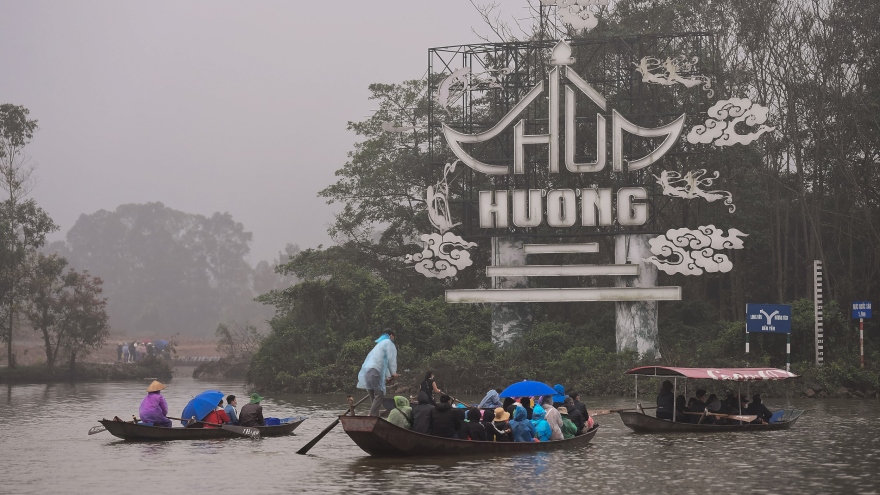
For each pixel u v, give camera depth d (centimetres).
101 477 3066
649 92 7606
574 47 8325
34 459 3519
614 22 8638
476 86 7250
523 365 7019
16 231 10744
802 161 8069
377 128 9088
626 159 7025
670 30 8288
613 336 7650
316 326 8069
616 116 6788
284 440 4109
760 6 7531
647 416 4231
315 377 7500
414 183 9050
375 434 3294
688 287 8425
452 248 7156
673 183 6762
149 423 4216
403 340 7675
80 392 8069
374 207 9106
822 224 7712
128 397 7338
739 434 4197
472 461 3325
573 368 6881
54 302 10469
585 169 6838
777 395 6256
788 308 6153
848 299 7638
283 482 2916
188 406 4284
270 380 7812
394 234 9256
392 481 2914
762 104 7681
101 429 4038
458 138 7100
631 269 6738
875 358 6781
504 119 6975
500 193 7031
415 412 3525
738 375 4288
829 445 3791
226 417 4291
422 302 7894
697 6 8112
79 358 11606
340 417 3384
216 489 2805
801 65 7556
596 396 6531
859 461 3334
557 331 7488
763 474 3039
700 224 8031
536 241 7938
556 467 3186
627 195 6775
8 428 4803
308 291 8138
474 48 7244
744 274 8475
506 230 7200
